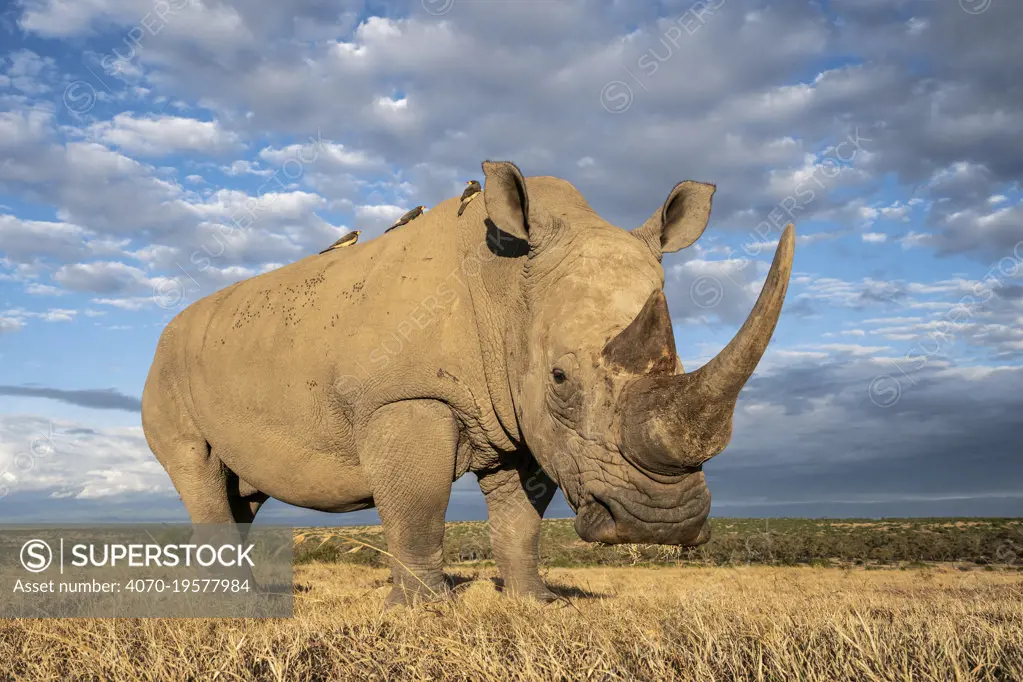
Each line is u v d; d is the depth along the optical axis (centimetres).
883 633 424
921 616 513
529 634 439
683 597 602
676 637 434
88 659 414
